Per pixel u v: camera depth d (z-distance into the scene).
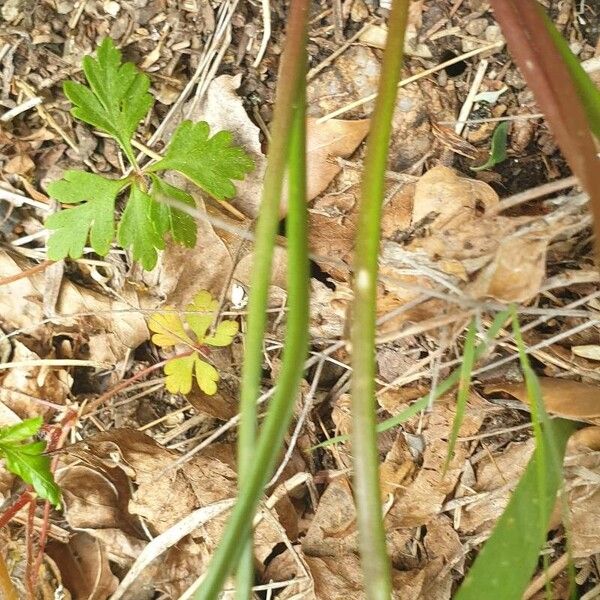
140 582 0.23
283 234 0.23
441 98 0.23
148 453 0.23
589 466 0.21
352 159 0.23
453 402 0.22
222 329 0.23
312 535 0.22
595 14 0.22
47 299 0.24
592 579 0.21
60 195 0.21
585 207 0.19
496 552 0.16
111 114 0.21
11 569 0.23
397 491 0.22
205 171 0.21
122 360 0.24
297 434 0.22
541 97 0.14
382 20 0.23
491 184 0.22
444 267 0.19
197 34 0.23
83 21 0.23
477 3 0.22
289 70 0.15
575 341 0.21
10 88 0.24
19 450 0.20
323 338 0.23
